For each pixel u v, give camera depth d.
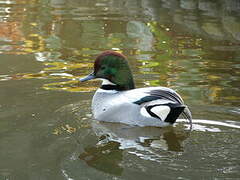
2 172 6.51
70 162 6.80
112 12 16.75
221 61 11.63
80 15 16.28
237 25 14.77
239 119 8.38
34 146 7.31
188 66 11.28
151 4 18.03
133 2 18.53
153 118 8.29
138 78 10.48
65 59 11.83
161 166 6.64
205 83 10.17
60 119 8.42
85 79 9.28
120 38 13.68
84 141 7.56
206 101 9.20
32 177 6.38
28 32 14.20
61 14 16.53
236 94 9.55
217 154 7.05
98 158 6.94
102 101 8.90
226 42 13.34
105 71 9.13
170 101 8.25
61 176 6.39
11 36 13.81
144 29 14.54
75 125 8.22
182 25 14.95
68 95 9.60
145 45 13.03
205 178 6.28
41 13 16.69
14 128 7.98
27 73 10.80
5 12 16.78
